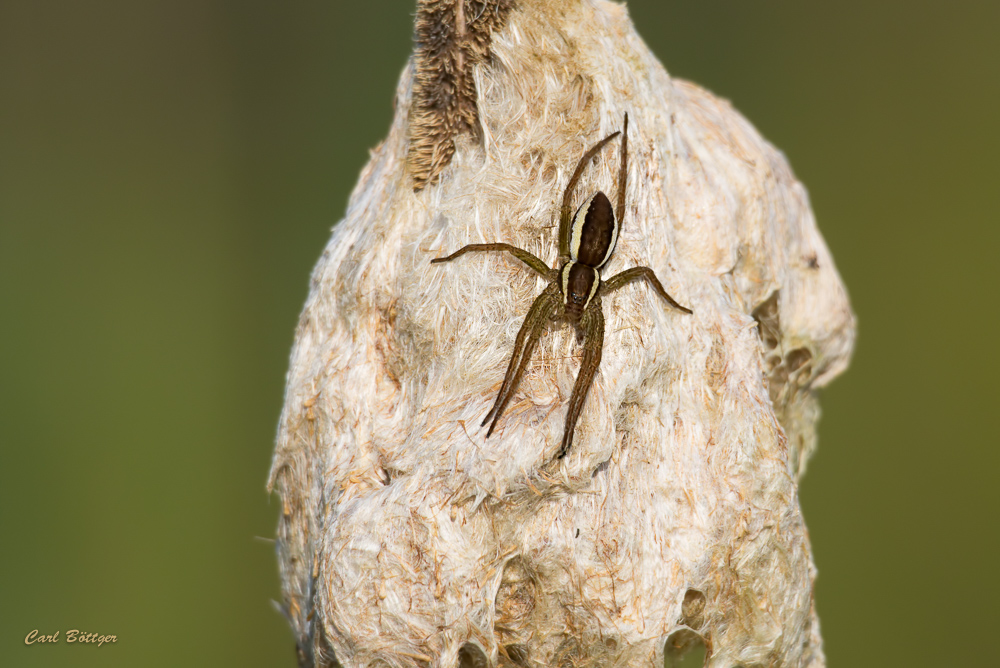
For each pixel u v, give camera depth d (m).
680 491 0.35
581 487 0.35
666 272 0.36
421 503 0.35
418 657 0.35
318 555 0.36
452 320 0.36
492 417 0.35
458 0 0.36
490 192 0.36
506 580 0.35
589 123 0.36
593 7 0.36
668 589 0.35
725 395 0.36
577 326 0.35
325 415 0.36
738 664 0.36
